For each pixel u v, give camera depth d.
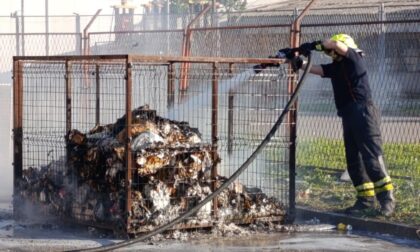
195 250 8.23
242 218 9.30
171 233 8.79
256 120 10.12
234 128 10.09
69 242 8.56
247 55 15.65
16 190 9.91
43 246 8.41
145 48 21.28
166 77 10.12
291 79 9.83
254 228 9.38
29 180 9.88
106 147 8.84
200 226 8.96
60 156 9.54
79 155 9.15
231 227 9.20
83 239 8.73
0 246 8.42
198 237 8.84
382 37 13.30
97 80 10.11
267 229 9.39
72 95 10.82
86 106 10.80
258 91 10.04
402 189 10.92
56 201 9.46
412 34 12.96
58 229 9.34
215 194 8.58
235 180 9.35
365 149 9.51
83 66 11.63
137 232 8.56
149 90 11.38
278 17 20.03
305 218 10.06
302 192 11.07
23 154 9.98
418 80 12.99
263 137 10.10
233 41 16.00
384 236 9.05
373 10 24.84
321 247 8.45
